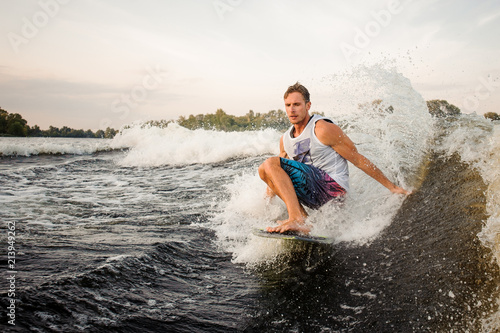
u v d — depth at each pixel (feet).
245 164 23.67
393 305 5.76
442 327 5.08
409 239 7.74
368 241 8.25
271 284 6.84
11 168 25.61
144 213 12.26
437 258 6.68
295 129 9.98
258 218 11.24
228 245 9.07
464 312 5.24
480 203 7.86
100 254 7.57
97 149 41.88
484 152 10.34
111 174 23.27
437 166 10.87
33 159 33.78
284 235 7.82
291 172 9.30
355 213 9.55
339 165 9.63
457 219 7.72
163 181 19.71
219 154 27.45
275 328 5.38
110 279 6.36
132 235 9.42
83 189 17.53
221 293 6.45
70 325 4.82
